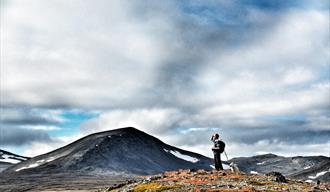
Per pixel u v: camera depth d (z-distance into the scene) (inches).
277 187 1658.5
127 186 1947.6
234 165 2102.6
